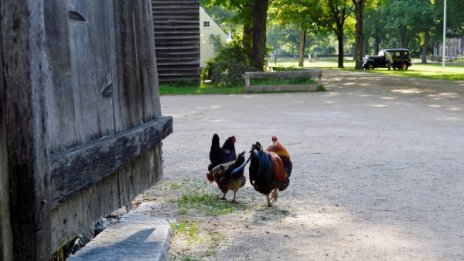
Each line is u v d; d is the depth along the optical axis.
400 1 80.69
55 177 3.30
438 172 9.79
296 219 7.09
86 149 3.74
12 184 2.93
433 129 14.93
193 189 8.74
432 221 6.97
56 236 3.55
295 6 59.41
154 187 8.81
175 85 30.67
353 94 25.88
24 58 2.92
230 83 31.09
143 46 5.25
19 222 2.96
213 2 37.75
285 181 7.71
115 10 4.57
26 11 2.92
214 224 6.83
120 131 4.62
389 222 6.94
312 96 24.92
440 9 74.88
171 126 5.97
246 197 8.30
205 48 52.56
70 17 3.77
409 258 5.64
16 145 2.91
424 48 86.06
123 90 4.71
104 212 4.31
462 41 108.31
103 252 4.57
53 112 3.48
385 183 9.04
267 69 45.34
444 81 35.19
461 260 5.59
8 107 2.87
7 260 2.93
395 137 13.61
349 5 64.19
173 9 30.42
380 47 119.44
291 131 14.57
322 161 10.78
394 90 28.12
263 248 5.93
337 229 6.64
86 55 4.02
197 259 5.50
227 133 14.24
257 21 33.38
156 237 5.13
